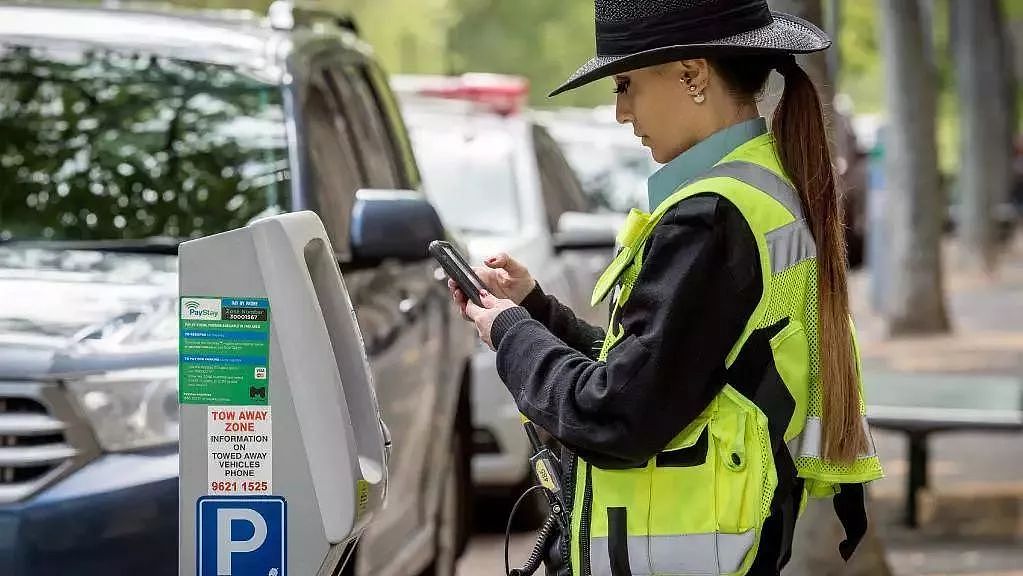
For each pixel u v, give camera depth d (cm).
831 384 378
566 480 394
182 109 677
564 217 1141
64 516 492
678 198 372
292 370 388
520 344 386
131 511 497
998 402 1134
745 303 365
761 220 370
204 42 701
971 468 1259
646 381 359
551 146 1309
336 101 747
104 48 696
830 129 428
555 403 371
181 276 389
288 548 391
